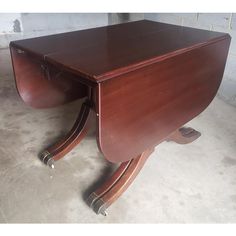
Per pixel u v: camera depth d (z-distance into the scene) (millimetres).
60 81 1381
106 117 941
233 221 1141
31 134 1658
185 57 1140
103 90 894
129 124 1036
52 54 1090
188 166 1424
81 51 1120
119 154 1062
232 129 1730
